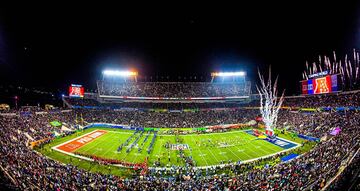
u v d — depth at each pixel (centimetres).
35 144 3994
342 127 4006
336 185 1560
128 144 4369
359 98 5031
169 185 2103
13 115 4850
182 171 2883
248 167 2897
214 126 6069
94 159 3272
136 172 2886
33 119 5075
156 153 3772
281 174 2231
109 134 5325
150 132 5675
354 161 1989
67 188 1902
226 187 2042
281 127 5578
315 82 5909
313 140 4244
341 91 5931
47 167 2477
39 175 2122
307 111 5953
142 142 4550
